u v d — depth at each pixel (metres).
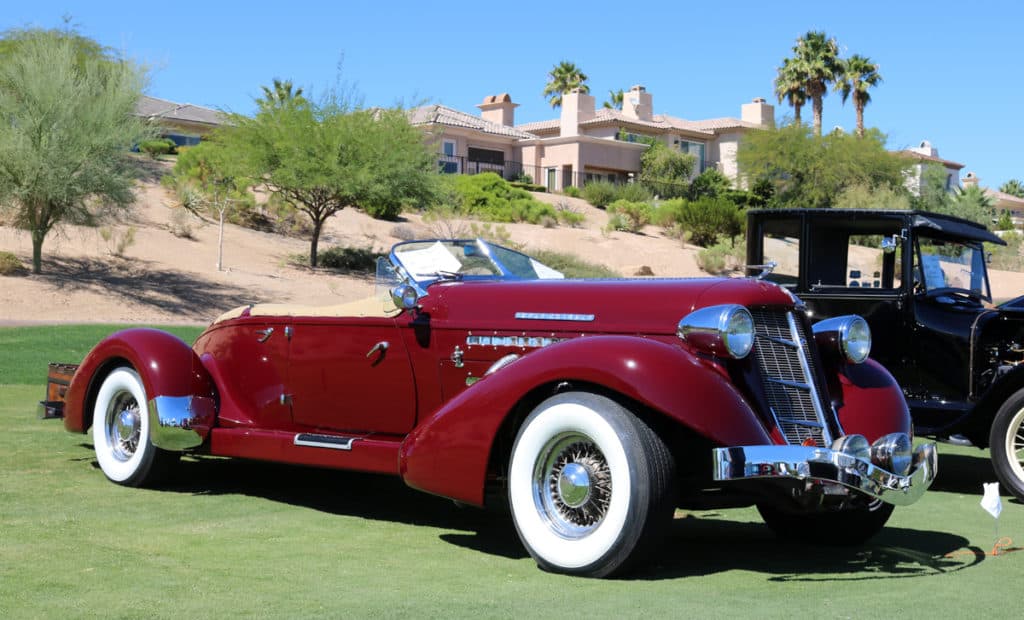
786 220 7.93
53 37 27.36
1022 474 6.45
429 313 4.93
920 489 4.23
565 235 37.66
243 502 5.39
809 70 58.25
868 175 45.19
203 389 5.68
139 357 5.59
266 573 3.82
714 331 3.99
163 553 4.11
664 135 61.69
